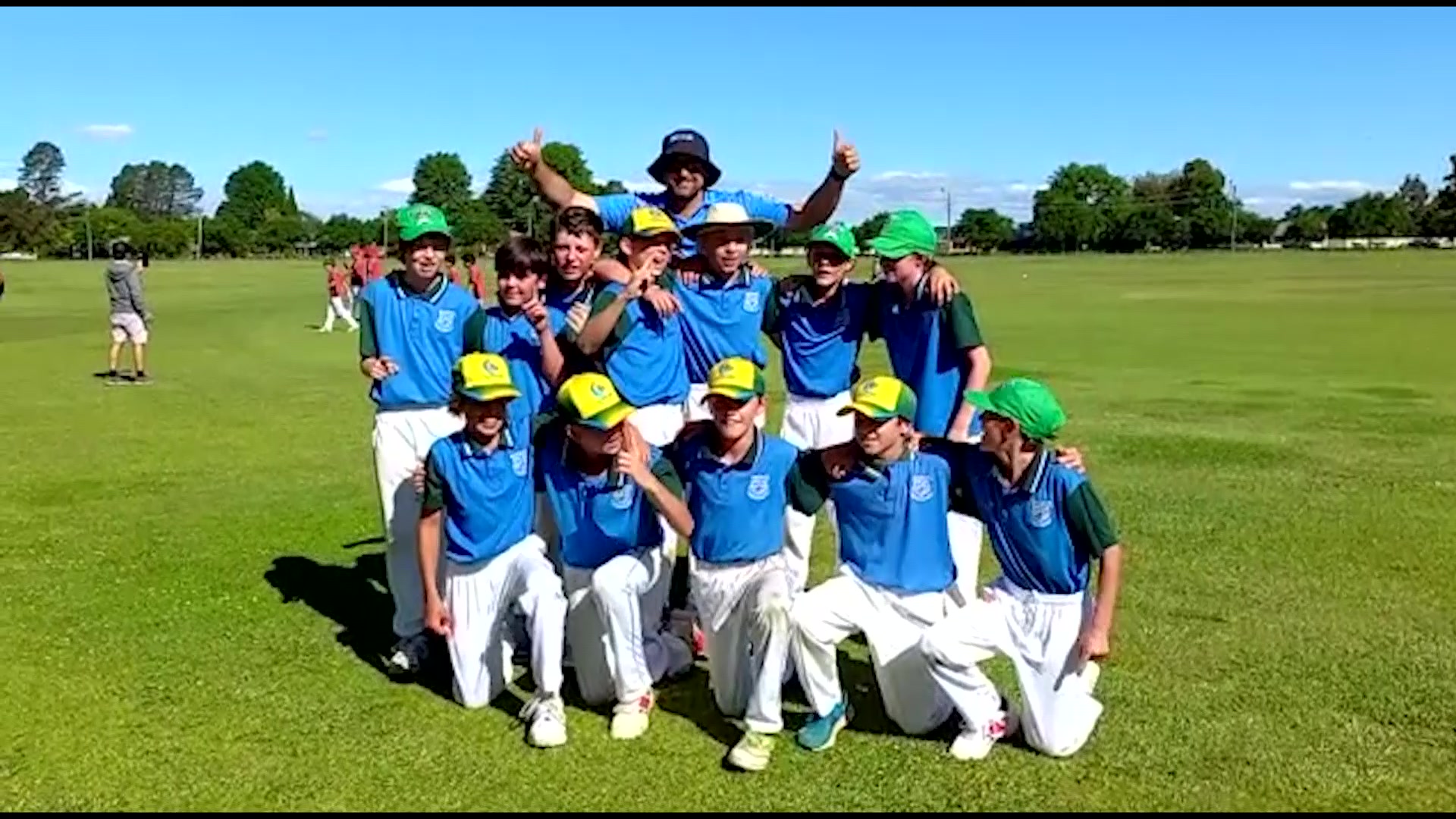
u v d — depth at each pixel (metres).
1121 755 4.79
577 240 6.00
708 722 5.20
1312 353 19.83
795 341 6.20
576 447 5.34
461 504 5.29
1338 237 123.88
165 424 12.88
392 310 5.95
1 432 12.31
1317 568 7.27
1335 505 8.84
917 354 5.84
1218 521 8.38
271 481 9.96
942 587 5.09
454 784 4.59
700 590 5.17
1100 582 4.86
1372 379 16.30
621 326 5.90
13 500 9.21
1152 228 123.56
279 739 4.97
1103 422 12.66
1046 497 4.78
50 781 4.58
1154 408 13.73
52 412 13.80
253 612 6.59
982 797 4.47
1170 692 5.40
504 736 5.04
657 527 5.52
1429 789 4.50
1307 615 6.42
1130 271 63.09
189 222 122.75
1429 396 14.57
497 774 4.67
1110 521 4.79
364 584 7.14
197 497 9.36
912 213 5.80
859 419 4.91
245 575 7.29
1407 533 8.03
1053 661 4.82
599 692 5.35
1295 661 5.77
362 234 113.38
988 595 5.06
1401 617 6.38
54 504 9.07
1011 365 18.48
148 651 5.96
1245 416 13.06
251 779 4.61
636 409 6.02
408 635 5.86
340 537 8.20
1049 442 4.94
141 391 15.66
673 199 6.50
